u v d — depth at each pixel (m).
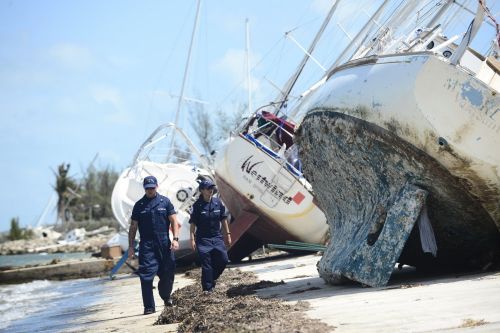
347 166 19.03
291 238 35.66
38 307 27.03
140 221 17.56
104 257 55.22
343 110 18.42
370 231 17.59
